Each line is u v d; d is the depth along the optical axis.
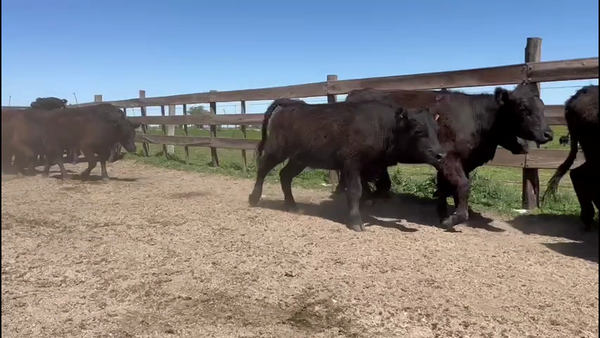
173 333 3.46
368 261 4.99
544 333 3.45
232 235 5.99
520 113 6.16
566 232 6.11
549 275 4.58
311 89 9.98
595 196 5.88
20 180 10.47
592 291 4.19
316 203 8.04
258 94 11.16
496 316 3.72
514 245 5.57
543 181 9.96
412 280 4.45
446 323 3.61
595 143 5.60
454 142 6.46
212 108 12.50
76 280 4.47
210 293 4.16
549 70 6.80
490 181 8.52
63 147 10.68
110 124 10.41
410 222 6.78
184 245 5.56
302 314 3.76
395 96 7.19
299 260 5.02
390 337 3.40
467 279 4.48
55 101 12.79
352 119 6.39
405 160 6.60
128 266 4.85
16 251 5.32
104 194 8.86
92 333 3.46
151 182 10.36
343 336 3.42
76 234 6.03
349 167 6.42
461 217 6.26
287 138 7.07
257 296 4.10
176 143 13.73
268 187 9.57
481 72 7.51
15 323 3.59
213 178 10.86
